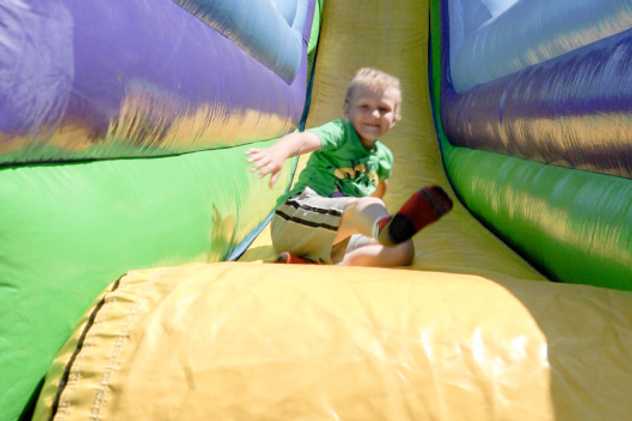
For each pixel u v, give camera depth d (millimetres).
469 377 1094
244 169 2705
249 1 2604
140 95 1533
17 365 1117
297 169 4262
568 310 1259
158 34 1667
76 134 1303
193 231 1904
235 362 1117
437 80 5098
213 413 1064
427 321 1193
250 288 1287
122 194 1510
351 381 1092
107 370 1119
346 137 2369
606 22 1976
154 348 1146
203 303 1233
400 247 2080
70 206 1272
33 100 1118
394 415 1060
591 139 1903
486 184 3021
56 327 1209
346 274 1396
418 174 4090
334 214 2102
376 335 1157
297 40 4016
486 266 2225
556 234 2059
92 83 1303
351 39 5918
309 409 1064
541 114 2291
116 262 1402
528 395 1069
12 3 1082
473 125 3408
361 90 2381
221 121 2287
